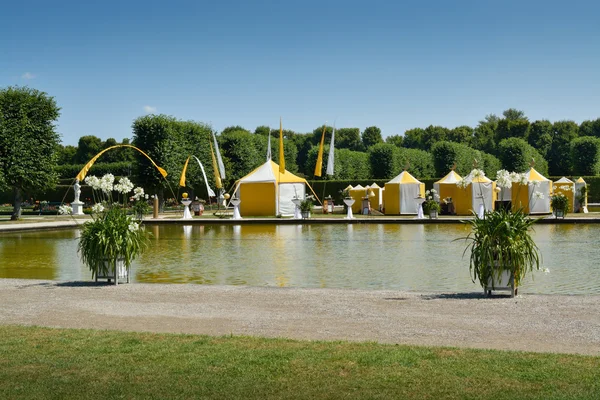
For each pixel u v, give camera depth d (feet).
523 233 27.45
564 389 14.40
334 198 173.58
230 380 15.44
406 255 49.34
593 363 16.38
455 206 115.85
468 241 61.21
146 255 51.01
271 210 116.47
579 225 83.76
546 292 31.40
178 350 18.25
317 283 35.60
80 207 130.11
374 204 131.85
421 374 15.66
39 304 26.48
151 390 14.83
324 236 69.92
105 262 32.32
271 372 16.03
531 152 218.18
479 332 20.51
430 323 21.98
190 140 154.10
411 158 198.18
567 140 308.81
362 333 20.57
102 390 14.85
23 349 18.51
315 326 21.72
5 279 34.19
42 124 109.29
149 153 140.36
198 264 44.83
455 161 199.62
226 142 178.19
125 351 18.19
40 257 50.83
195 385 15.12
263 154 189.47
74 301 27.14
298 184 118.62
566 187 115.44
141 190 64.80
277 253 51.98
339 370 16.11
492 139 336.29
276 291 29.32
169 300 27.17
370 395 14.28
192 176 151.94
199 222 96.07
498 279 27.22
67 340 19.58
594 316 22.75
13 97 106.32
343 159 195.31
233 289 29.99
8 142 102.12
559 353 17.54
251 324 22.16
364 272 39.81
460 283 34.99
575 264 42.09
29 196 168.55
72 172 189.67
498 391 14.37
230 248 56.65
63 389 14.96
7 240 68.80
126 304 26.32
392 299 26.91
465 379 15.23
